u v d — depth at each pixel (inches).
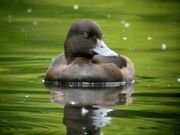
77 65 580.7
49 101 488.7
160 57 691.4
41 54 699.4
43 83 566.6
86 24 596.4
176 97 504.7
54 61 605.3
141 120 424.8
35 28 886.4
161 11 1041.5
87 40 592.7
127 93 524.7
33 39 804.0
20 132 389.1
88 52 592.7
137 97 506.9
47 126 405.1
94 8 1057.5
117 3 1112.8
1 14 995.3
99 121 419.8
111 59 597.0
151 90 533.6
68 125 407.8
